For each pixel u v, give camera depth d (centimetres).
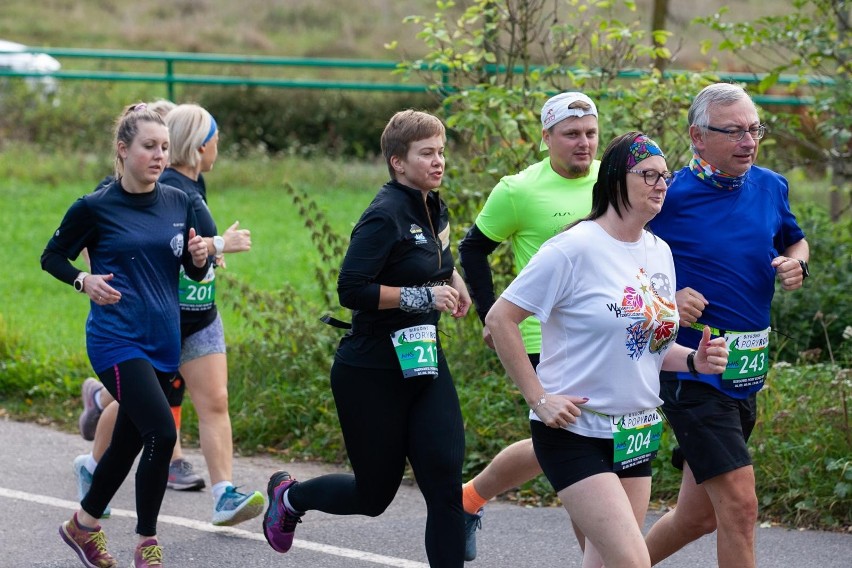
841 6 1989
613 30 1822
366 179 3966
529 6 1853
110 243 1141
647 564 859
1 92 4462
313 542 1289
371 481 1052
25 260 2809
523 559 1235
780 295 1819
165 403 1123
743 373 980
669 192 995
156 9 7169
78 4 7250
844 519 1305
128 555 1245
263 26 6925
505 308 894
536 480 1452
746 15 5559
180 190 1212
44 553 1251
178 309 1183
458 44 1892
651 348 900
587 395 890
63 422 1780
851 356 1692
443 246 1058
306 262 2728
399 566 1215
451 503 1007
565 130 1145
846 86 1928
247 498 1290
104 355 1134
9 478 1516
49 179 3869
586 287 882
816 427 1409
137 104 1186
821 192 3141
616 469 895
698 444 959
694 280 985
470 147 1833
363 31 6719
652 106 1789
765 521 1322
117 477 1162
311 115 4441
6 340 2020
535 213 1168
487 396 1628
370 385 1030
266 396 1728
